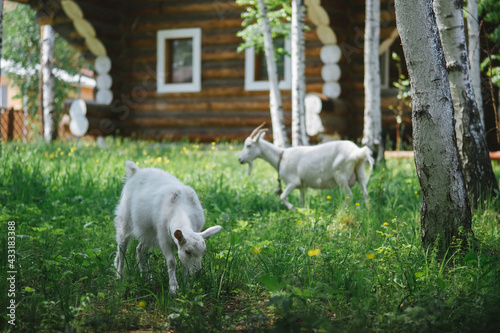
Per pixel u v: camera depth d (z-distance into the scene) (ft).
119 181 32.32
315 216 24.00
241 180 34.27
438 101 17.39
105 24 57.67
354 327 12.97
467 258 16.63
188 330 13.07
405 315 13.19
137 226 16.89
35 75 72.64
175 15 57.41
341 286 15.60
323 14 48.75
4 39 73.36
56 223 23.99
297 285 15.99
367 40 37.73
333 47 50.57
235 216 25.95
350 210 24.62
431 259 16.94
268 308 14.97
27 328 13.64
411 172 35.68
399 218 23.56
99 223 24.61
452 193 17.67
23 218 24.39
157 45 58.13
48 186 30.48
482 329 12.17
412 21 17.20
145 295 15.74
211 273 16.11
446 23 23.98
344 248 18.70
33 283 16.85
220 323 13.65
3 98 91.81
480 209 23.70
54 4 55.11
